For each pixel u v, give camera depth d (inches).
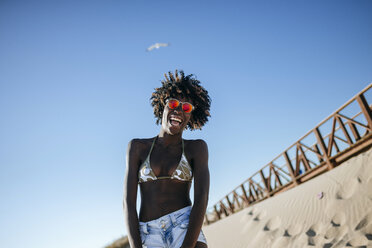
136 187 84.0
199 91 102.0
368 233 191.3
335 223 227.9
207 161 87.7
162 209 80.4
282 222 297.9
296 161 398.6
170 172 83.7
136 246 72.6
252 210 397.4
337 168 291.6
